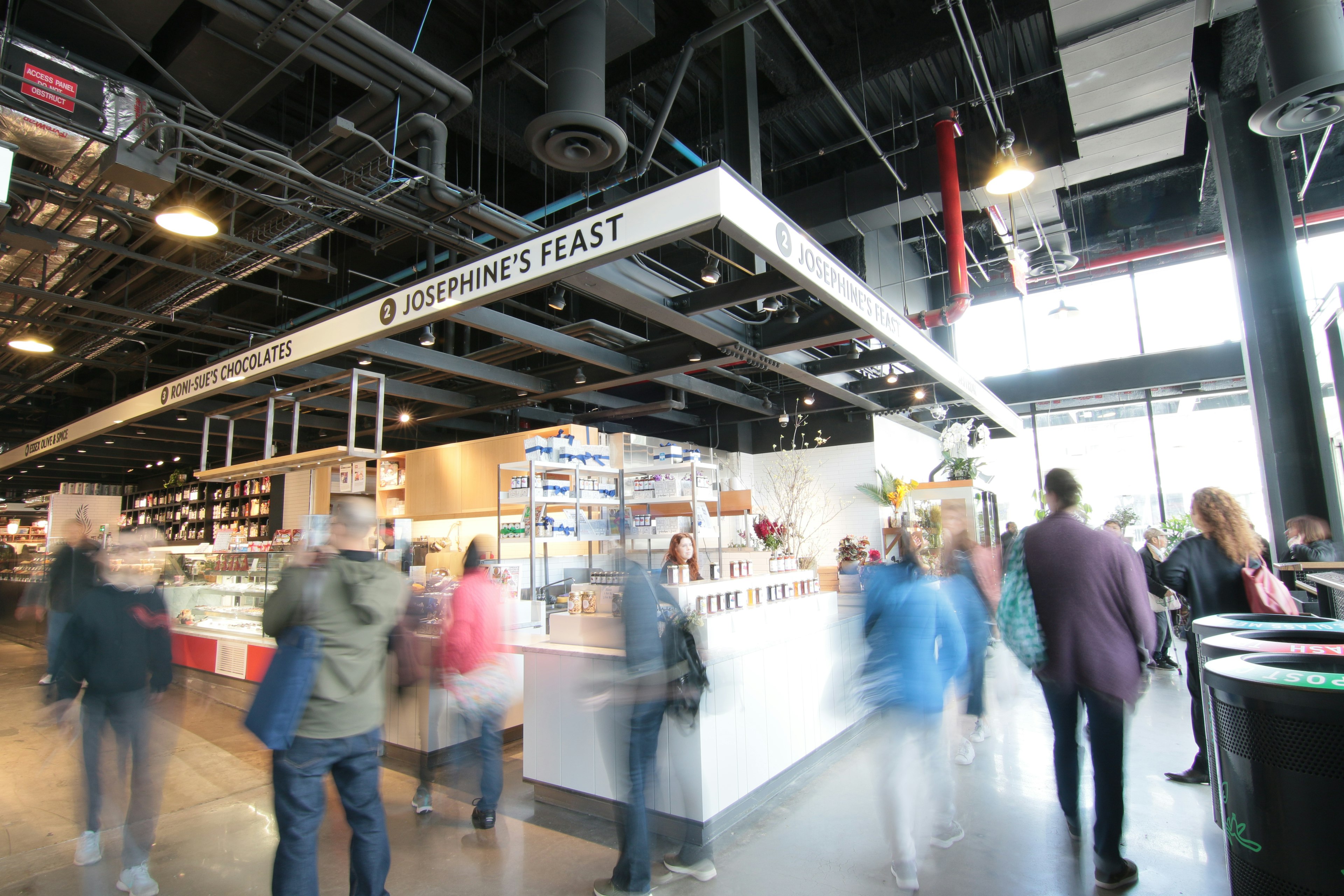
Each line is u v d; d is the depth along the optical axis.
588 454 5.88
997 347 12.05
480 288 3.33
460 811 3.50
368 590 2.31
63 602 4.87
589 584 4.03
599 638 3.58
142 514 16.20
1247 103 6.18
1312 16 3.46
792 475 11.76
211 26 4.27
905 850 2.65
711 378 10.85
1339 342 4.96
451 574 7.96
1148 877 2.61
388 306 3.77
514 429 11.57
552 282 3.10
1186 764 3.80
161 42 4.62
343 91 5.88
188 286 6.42
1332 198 8.79
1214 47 6.25
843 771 3.96
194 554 7.67
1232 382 10.80
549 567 7.28
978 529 9.61
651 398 11.28
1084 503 11.91
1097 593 2.62
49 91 3.88
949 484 9.74
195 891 2.75
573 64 4.17
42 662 7.97
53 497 13.51
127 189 4.70
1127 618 2.61
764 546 5.68
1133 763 3.85
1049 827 3.09
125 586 3.11
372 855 2.27
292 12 3.52
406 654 3.08
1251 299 6.04
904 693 2.78
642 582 2.80
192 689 6.66
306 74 5.59
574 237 3.00
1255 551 3.10
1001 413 8.27
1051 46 6.39
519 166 7.28
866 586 3.03
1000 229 7.29
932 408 10.31
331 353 4.07
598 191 5.98
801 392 10.87
